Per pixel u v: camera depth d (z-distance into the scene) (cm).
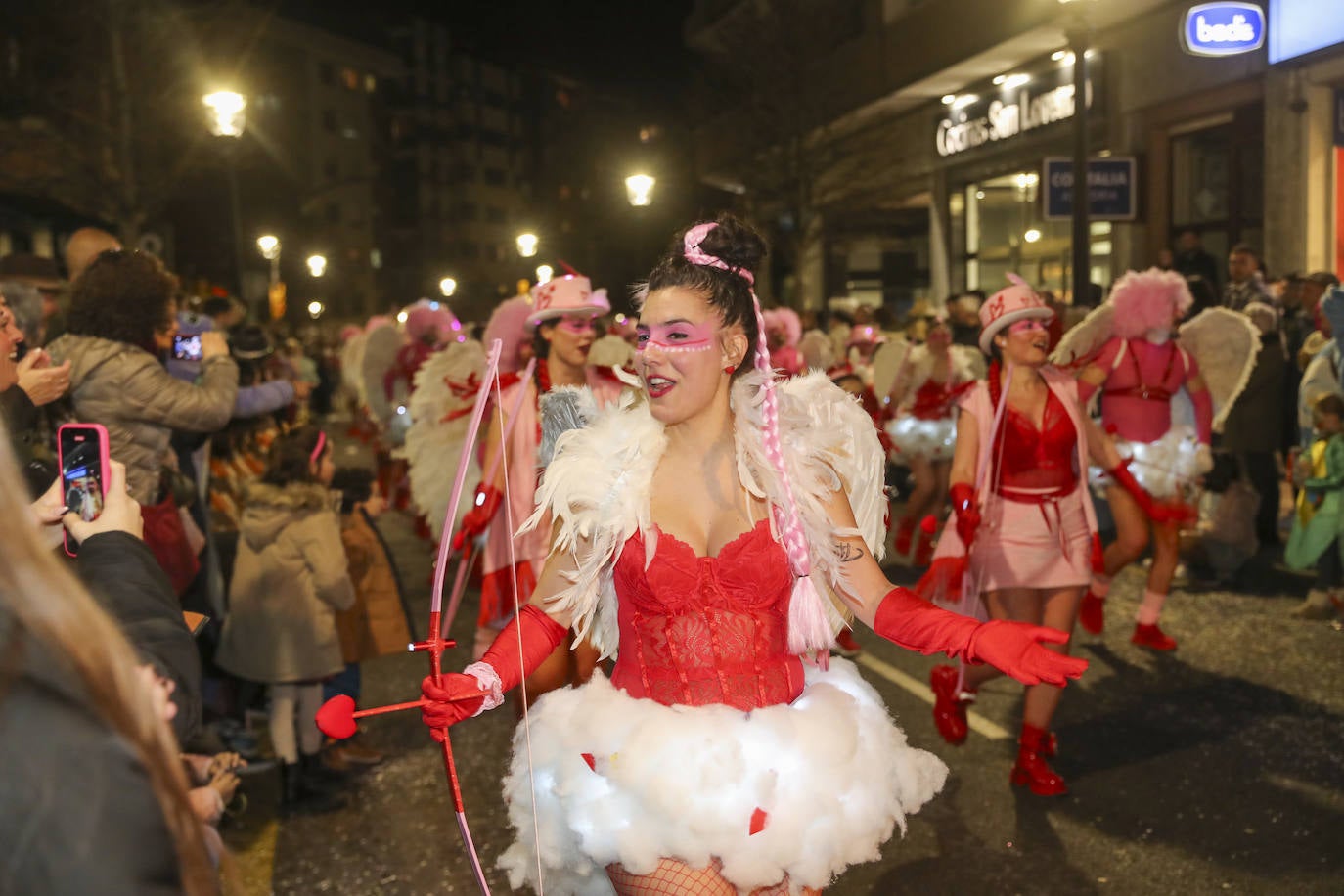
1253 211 1523
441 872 449
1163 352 686
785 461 271
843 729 255
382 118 8456
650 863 245
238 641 522
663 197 3288
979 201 2220
